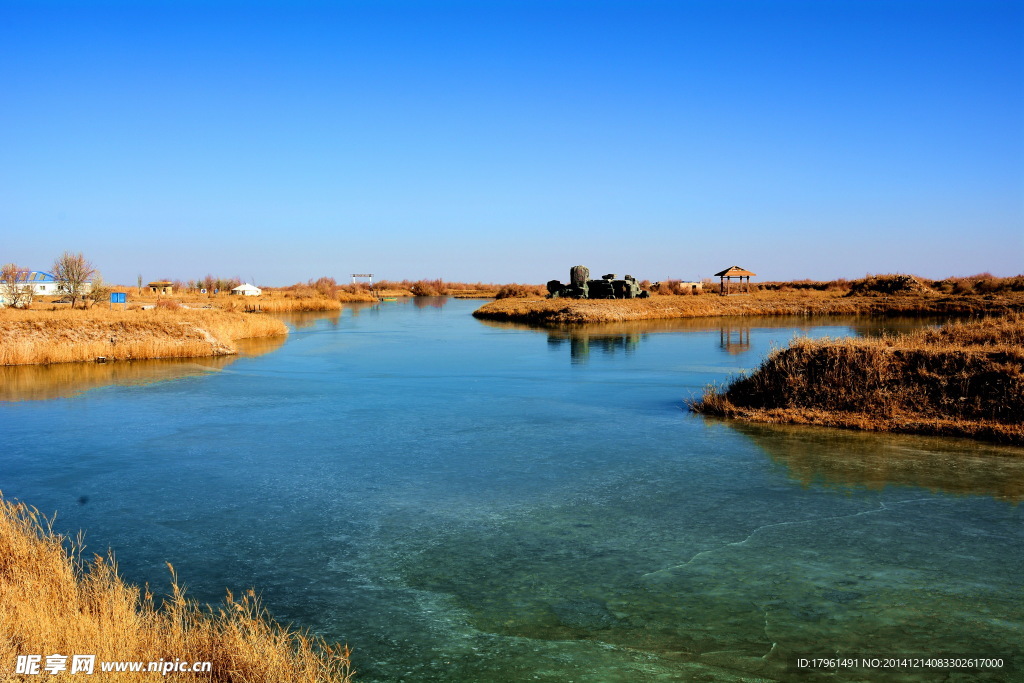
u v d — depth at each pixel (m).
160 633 5.22
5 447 12.45
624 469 10.62
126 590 6.21
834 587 6.57
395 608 6.30
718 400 15.09
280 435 13.25
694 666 5.31
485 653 5.53
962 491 9.28
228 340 29.75
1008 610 6.09
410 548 7.66
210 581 6.89
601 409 15.59
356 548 7.69
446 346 31.44
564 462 11.07
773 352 15.55
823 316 51.12
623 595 6.49
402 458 11.45
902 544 7.55
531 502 9.13
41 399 17.47
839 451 11.45
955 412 12.73
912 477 9.92
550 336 36.34
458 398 17.23
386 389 18.78
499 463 11.05
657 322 46.56
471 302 95.75
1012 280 66.44
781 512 8.62
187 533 8.20
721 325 43.25
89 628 4.95
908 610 6.12
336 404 16.53
